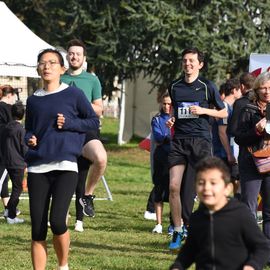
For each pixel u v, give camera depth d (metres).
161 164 16.09
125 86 45.72
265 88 12.07
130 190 26.20
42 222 10.23
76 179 10.36
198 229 7.53
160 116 16.19
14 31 22.59
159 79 40.44
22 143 17.44
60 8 41.06
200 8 38.31
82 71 14.88
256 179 12.00
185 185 13.27
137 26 38.47
